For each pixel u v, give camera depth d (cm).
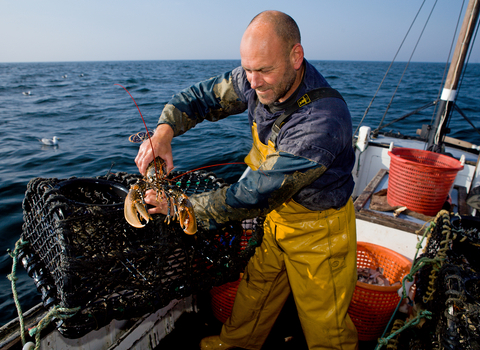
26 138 950
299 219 180
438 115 465
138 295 154
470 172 453
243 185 160
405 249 308
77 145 870
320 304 184
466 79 5328
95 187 192
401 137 579
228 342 229
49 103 1775
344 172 171
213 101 209
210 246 171
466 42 420
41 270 153
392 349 224
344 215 180
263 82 152
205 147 852
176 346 238
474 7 407
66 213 133
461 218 253
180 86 2972
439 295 161
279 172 151
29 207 178
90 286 137
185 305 263
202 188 218
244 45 147
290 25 146
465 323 139
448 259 200
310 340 192
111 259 135
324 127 151
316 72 169
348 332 189
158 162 181
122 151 811
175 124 201
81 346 180
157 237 151
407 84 3725
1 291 369
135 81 3719
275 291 217
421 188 314
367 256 299
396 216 322
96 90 2580
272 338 255
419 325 215
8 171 678
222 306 254
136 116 1320
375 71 8275
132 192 150
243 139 940
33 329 139
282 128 166
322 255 179
